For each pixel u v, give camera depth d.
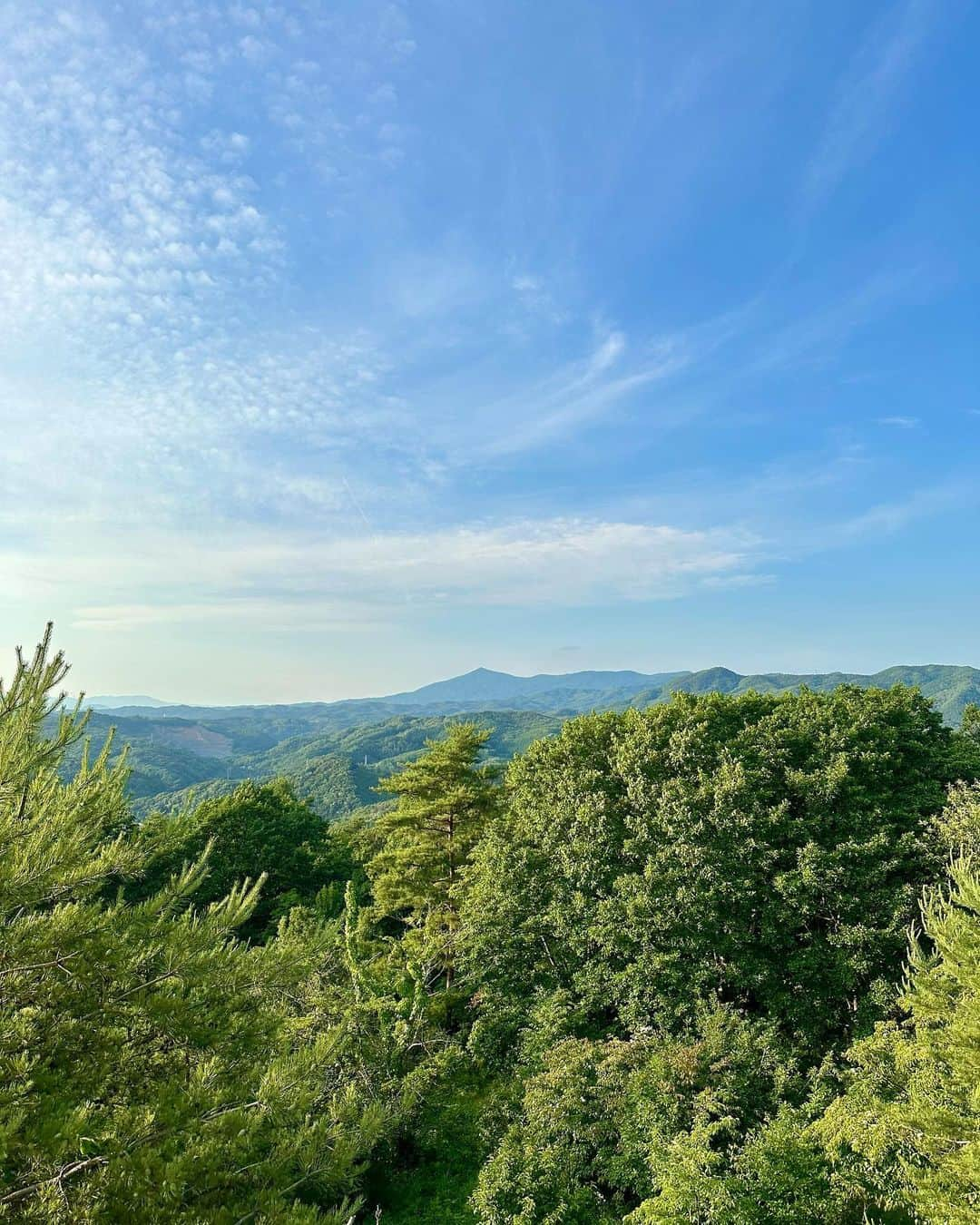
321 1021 17.94
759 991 20.31
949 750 27.39
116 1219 6.34
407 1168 17.38
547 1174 14.27
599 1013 22.44
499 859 24.33
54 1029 7.45
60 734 8.20
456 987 24.72
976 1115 11.34
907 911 19.97
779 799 23.94
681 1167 12.17
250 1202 7.41
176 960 8.19
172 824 9.09
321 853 42.28
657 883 20.55
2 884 6.80
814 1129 13.16
